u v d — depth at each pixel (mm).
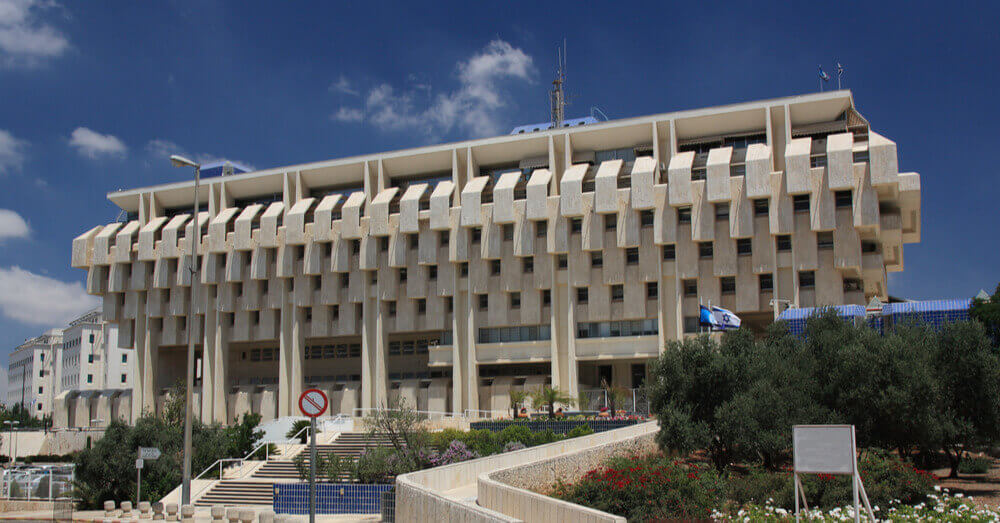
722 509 22812
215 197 73000
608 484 23203
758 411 29656
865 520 19359
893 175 49781
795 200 53594
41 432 74875
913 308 38344
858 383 28859
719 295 55219
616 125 60219
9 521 32219
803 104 55469
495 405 60781
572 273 58906
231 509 30062
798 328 39844
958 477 29031
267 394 69812
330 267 66875
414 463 35750
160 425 42969
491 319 61688
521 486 25422
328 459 38531
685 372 32344
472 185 62312
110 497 39719
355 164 67625
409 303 65000
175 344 73250
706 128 59000
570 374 58219
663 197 56281
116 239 75500
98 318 119875
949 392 28438
